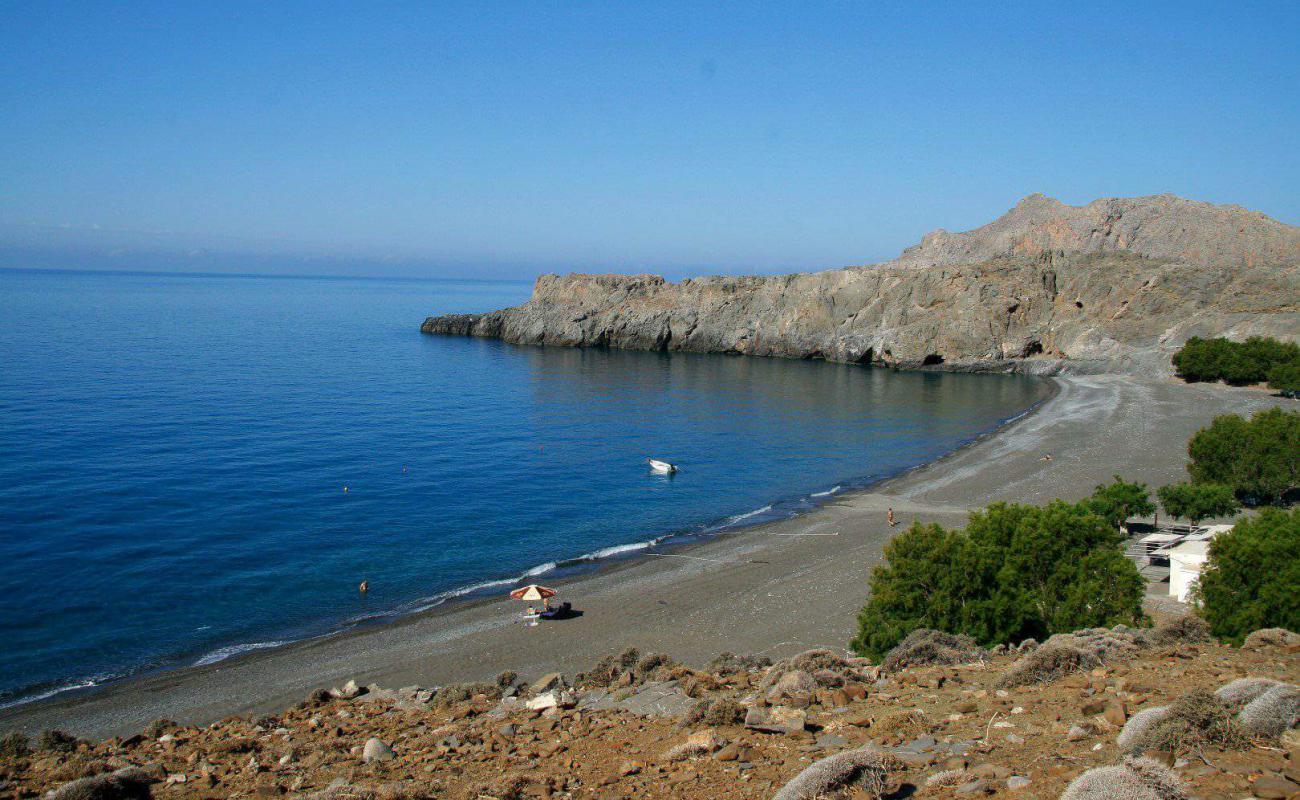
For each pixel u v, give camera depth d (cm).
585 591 4100
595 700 1647
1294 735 899
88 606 3756
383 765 1282
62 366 10956
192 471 6116
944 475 6600
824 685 1494
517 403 9969
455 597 4059
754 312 15962
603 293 17475
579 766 1182
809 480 6681
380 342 16588
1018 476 6344
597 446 7738
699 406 10131
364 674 3130
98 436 7006
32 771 1364
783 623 3541
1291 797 750
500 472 6638
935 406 10250
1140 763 783
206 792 1201
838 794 870
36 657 3266
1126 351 12500
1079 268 14475
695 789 1014
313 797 1079
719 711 1313
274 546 4688
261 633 3581
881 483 6512
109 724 2720
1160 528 4725
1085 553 2678
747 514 5694
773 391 11425
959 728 1143
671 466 6812
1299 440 5006
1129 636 1662
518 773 1130
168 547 4559
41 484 5562
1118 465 6456
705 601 3881
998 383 12262
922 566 2580
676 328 16312
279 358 13212
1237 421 5369
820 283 15638
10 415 7644
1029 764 945
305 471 6334
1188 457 6550
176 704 2875
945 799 865
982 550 2603
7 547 4403
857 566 4325
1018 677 1402
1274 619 2305
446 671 3148
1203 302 12581
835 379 12712
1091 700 1155
